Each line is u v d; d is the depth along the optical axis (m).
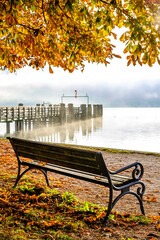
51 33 3.51
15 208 3.30
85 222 3.20
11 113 25.16
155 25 2.96
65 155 3.70
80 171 4.00
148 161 8.47
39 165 4.42
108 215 3.24
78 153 3.45
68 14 3.20
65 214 3.38
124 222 3.37
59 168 4.24
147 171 7.17
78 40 3.62
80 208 3.60
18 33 3.39
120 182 3.52
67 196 4.14
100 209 3.65
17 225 2.82
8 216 3.04
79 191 5.05
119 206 4.34
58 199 3.96
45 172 4.97
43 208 3.51
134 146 18.78
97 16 3.02
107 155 9.51
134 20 2.86
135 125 38.53
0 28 3.19
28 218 3.05
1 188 4.21
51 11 2.96
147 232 3.04
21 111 27.12
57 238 2.64
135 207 4.29
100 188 5.41
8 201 3.54
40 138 27.39
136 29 2.81
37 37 3.46
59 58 4.43
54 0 2.87
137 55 2.92
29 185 4.52
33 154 4.33
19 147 4.53
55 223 3.00
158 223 3.37
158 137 24.38
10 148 9.68
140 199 3.79
